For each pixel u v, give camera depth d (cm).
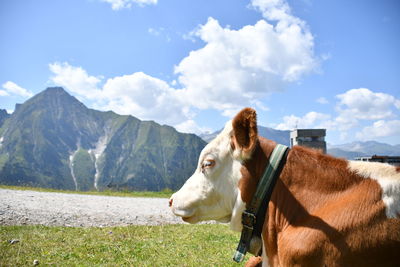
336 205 229
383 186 222
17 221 832
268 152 272
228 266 516
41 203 1208
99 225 861
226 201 281
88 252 573
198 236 761
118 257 551
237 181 274
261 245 271
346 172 244
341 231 212
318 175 252
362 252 204
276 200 257
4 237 647
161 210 1243
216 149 285
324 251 213
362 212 215
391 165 238
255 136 252
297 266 223
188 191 293
